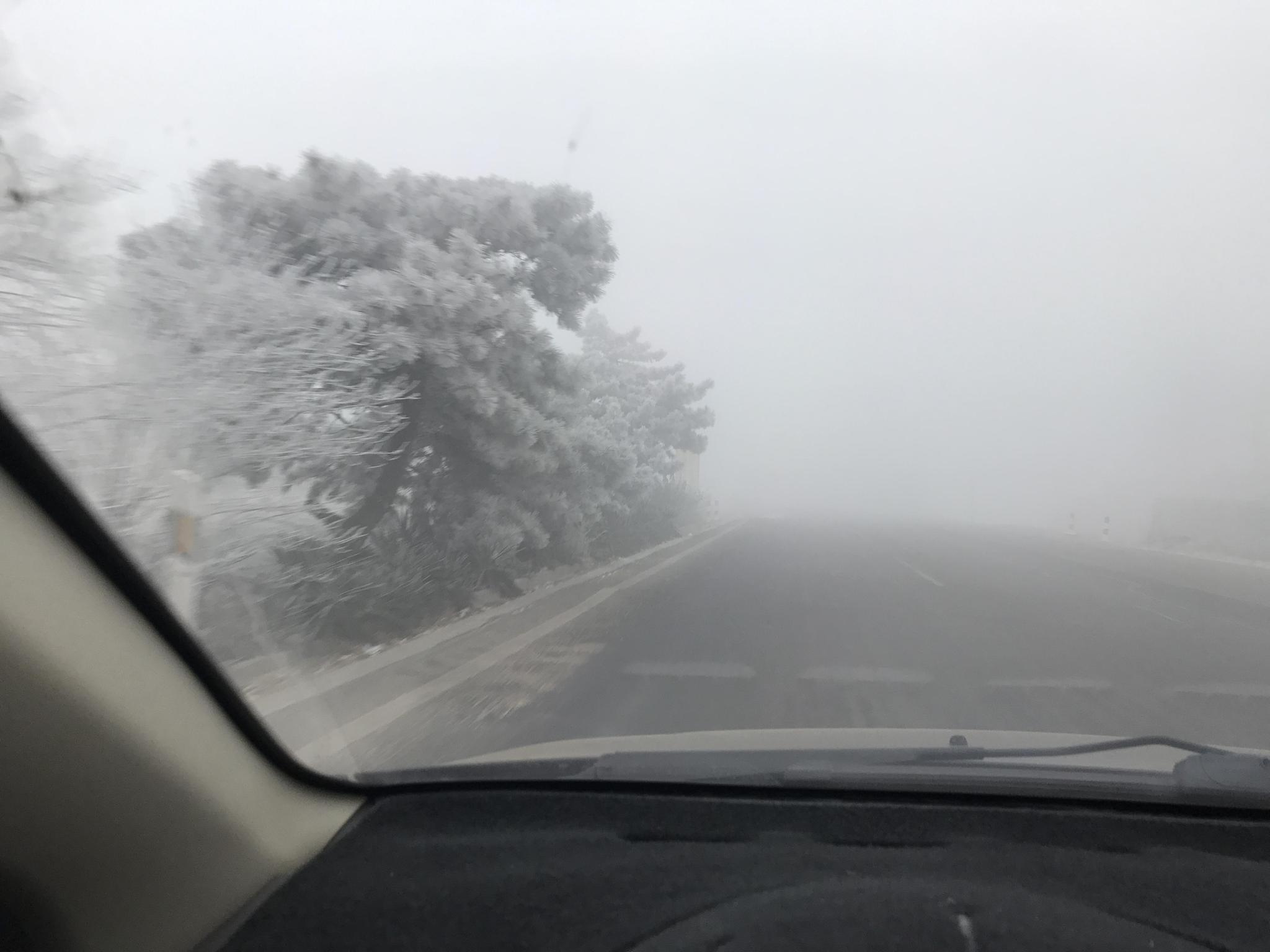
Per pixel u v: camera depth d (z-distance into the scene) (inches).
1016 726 317.7
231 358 415.5
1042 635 526.9
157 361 378.3
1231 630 574.9
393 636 519.2
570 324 706.2
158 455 367.6
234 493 434.6
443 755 279.9
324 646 460.1
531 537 712.4
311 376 472.1
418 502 633.6
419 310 541.0
